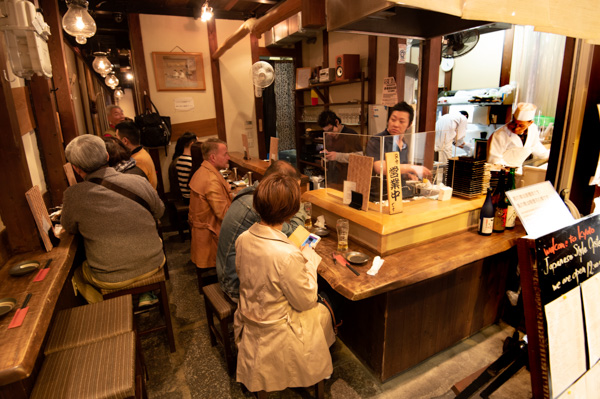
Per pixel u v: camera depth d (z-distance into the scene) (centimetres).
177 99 546
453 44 368
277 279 142
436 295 199
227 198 282
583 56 192
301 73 596
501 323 244
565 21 135
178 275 339
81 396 124
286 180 142
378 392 190
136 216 208
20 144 177
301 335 156
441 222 203
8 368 104
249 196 199
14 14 162
